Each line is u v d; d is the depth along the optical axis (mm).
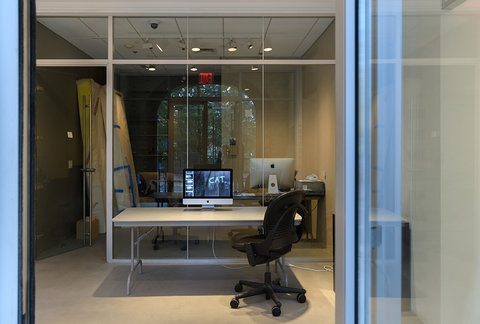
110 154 4176
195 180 3701
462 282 967
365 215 950
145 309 2814
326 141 4301
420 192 955
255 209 3789
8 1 743
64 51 4211
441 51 951
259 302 2963
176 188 4176
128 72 4172
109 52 4152
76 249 4734
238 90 4207
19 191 746
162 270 3867
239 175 4207
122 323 2566
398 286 964
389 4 950
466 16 943
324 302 2961
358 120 946
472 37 950
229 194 3709
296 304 2922
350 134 947
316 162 4285
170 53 4164
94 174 5035
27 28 769
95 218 5148
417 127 958
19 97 748
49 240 4488
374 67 944
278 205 2723
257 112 4227
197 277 3623
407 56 955
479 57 952
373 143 948
